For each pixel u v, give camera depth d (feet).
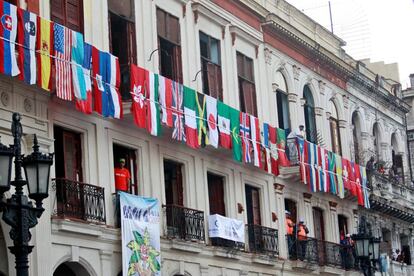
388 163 161.27
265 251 110.01
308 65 134.31
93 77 80.64
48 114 78.64
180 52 101.24
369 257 97.71
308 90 135.03
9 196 71.82
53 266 76.43
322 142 134.72
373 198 147.13
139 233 86.53
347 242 130.93
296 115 127.95
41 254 74.95
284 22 124.98
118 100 83.35
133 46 92.58
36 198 57.36
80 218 79.56
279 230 116.47
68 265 81.25
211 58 108.17
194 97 95.76
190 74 102.47
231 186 107.55
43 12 79.82
